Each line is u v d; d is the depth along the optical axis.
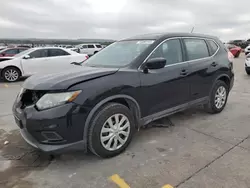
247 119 4.31
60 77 2.79
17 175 2.63
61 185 2.44
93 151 2.83
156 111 3.46
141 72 3.20
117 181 2.48
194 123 4.14
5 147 3.32
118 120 2.97
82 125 2.66
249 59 9.90
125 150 3.14
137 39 3.88
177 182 2.44
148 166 2.75
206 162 2.81
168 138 3.53
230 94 6.45
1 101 6.07
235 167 2.68
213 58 4.39
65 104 2.55
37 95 2.71
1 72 9.45
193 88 3.97
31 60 9.70
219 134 3.64
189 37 4.09
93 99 2.68
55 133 2.57
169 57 3.64
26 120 2.63
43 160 2.96
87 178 2.56
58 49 10.18
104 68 3.19
